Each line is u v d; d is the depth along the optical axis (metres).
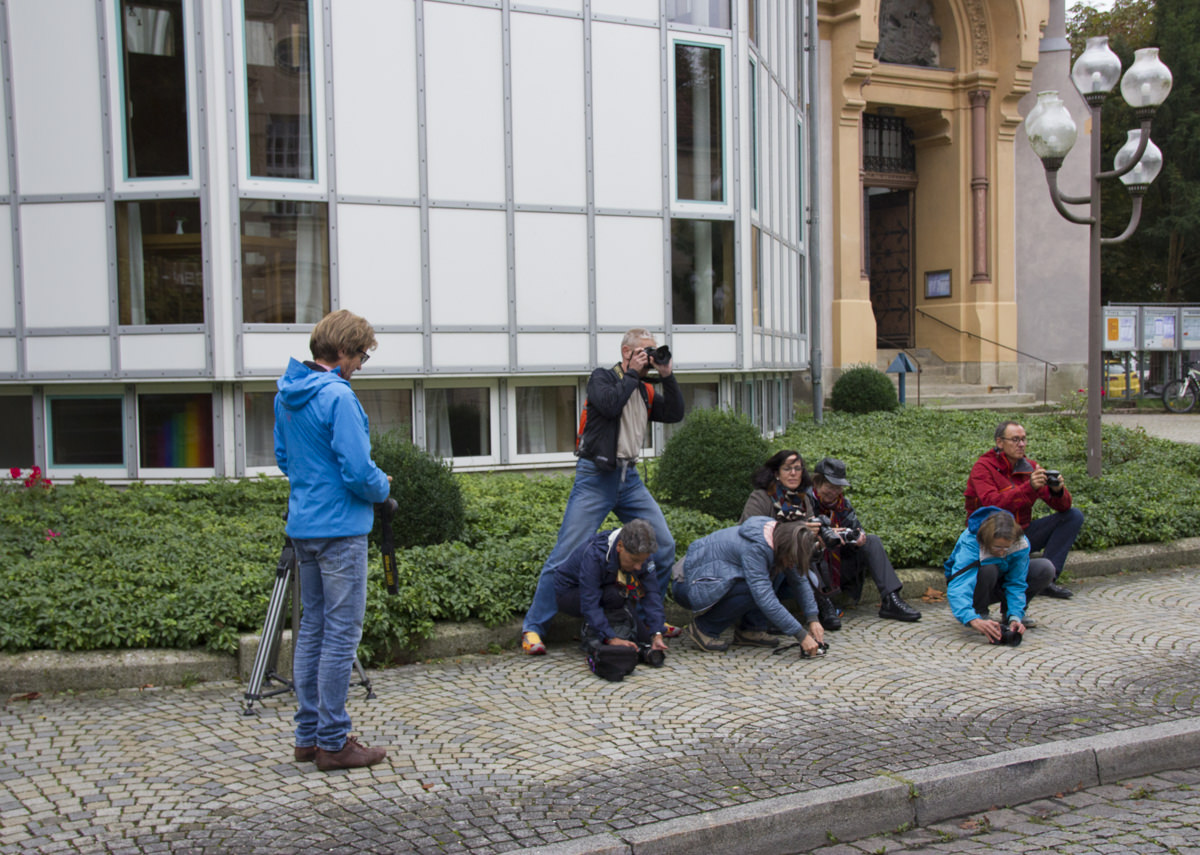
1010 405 21.39
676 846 3.84
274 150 10.38
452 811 4.07
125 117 10.27
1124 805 4.46
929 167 24.09
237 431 10.42
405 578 6.46
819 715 5.24
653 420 6.33
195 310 10.28
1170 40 30.50
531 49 11.34
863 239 22.89
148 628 5.81
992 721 5.14
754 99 13.42
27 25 10.34
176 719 5.11
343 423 4.32
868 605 7.61
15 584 6.10
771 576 6.56
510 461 11.60
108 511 8.54
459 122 11.05
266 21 10.30
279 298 10.45
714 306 12.48
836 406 18.47
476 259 11.17
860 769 4.49
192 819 3.99
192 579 6.45
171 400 10.55
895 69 22.53
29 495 8.89
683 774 4.45
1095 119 9.92
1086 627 7.01
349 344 4.52
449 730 5.00
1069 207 24.11
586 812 4.06
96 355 10.38
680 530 7.98
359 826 3.94
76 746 4.74
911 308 24.59
